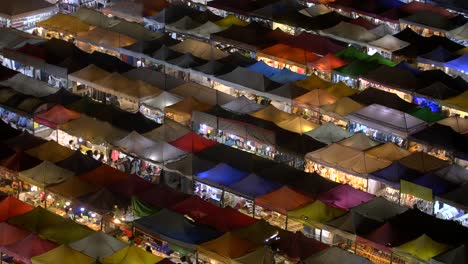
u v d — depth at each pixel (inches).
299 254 1454.2
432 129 1876.2
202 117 1935.3
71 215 1668.3
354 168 1742.1
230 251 1450.5
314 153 1788.9
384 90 2148.1
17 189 1745.8
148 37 2394.2
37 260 1400.1
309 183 1679.4
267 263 1429.6
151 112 2055.9
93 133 1863.9
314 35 2390.5
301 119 1924.2
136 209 1595.7
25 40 2320.4
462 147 1830.7
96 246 1444.4
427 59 2298.2
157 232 1518.2
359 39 2418.8
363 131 1993.1
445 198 1643.7
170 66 2226.9
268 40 2385.6
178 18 2532.0
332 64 2239.2
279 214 1702.8
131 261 1405.0
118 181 1670.8
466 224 1697.8
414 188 1653.5
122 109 2039.9
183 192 1744.6
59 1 2704.2
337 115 1973.4
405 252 1475.1
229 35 2397.9
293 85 2068.2
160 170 1847.9
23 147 1795.0
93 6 2760.8
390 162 1756.9
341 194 1647.4
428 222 1555.1
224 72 2166.6
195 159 1758.1
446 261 1435.8
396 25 2647.6
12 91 2011.6
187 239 1496.1
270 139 1843.0
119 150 1819.6
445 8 2751.0
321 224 1562.5
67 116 1925.4
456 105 2027.6
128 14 2571.4
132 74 2134.6
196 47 2306.8
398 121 1919.3
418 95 2092.8
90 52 2397.9
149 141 1823.3
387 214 1594.5
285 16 2578.7
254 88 2084.2
